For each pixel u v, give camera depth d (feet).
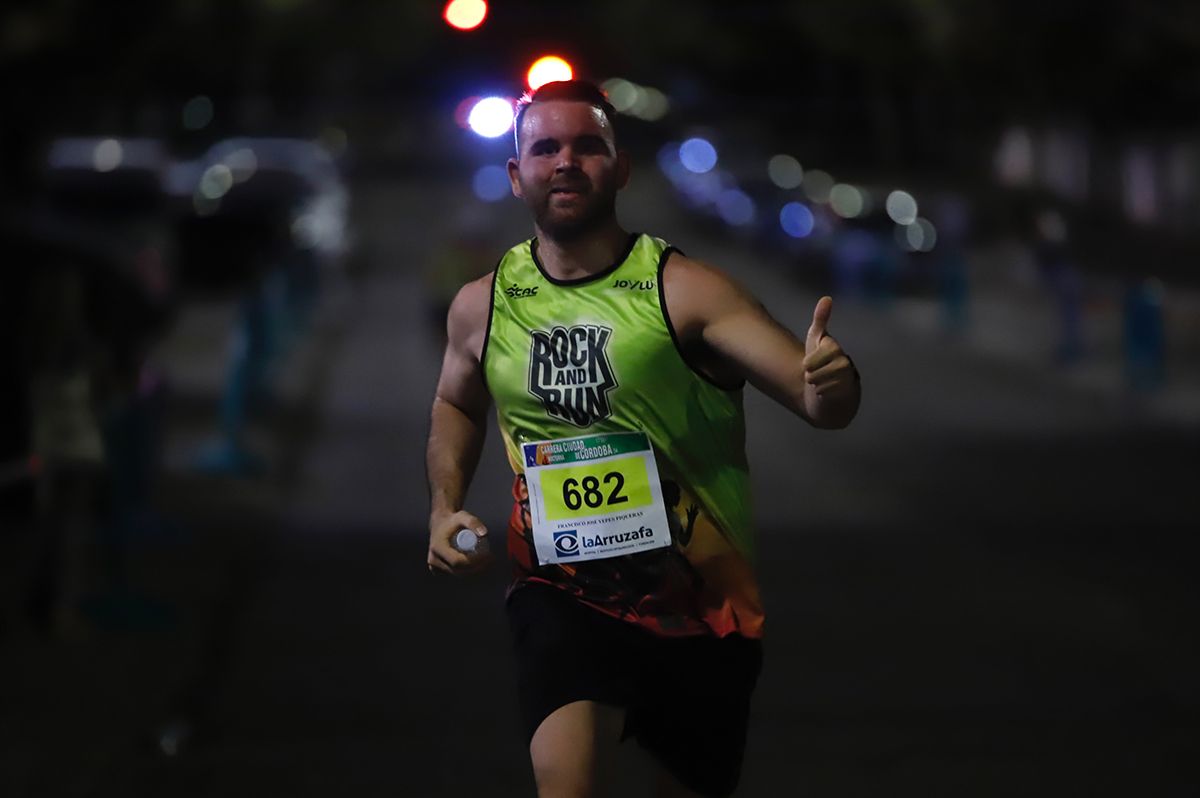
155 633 85.71
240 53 547.08
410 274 343.46
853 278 308.40
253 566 102.63
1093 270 331.36
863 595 95.40
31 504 115.44
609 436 37.11
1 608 90.07
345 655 80.74
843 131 516.73
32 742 66.18
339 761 63.21
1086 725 68.03
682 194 464.24
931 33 413.39
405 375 201.16
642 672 37.42
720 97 567.18
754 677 38.37
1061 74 396.78
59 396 86.43
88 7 304.71
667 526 37.24
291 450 149.69
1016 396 192.03
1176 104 390.63
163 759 63.67
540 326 37.06
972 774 61.26
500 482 134.51
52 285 86.84
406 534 113.19
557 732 36.47
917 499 129.18
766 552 108.88
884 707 71.31
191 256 290.97
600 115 36.88
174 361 211.20
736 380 37.42
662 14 557.33
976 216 402.11
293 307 234.17
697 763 38.40
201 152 516.32
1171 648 81.76
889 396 192.75
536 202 36.73
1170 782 59.98
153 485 115.96
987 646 82.69
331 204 322.75
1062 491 132.57
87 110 437.58
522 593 38.09
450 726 68.13
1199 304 279.08
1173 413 175.63
